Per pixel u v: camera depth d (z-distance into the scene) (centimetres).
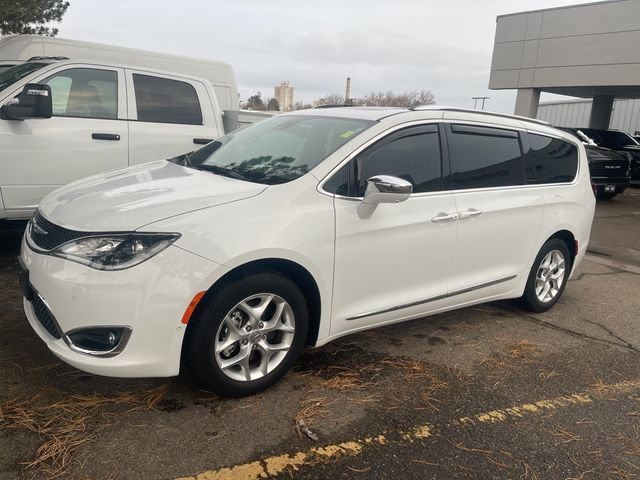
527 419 311
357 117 373
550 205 458
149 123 586
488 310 493
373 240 334
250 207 293
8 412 275
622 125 2677
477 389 340
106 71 562
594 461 276
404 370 358
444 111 392
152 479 238
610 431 305
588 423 311
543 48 1661
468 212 386
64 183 531
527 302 478
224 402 301
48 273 270
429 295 377
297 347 320
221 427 278
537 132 461
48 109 487
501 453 277
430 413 308
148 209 279
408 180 358
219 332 287
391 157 352
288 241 294
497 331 441
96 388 304
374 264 339
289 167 336
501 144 425
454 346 404
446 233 374
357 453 267
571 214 482
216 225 278
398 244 347
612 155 1285
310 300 324
